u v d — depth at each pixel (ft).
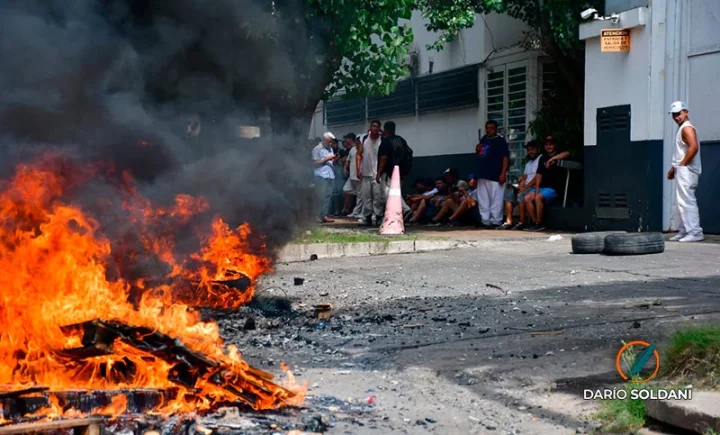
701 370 16.33
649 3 45.29
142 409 14.07
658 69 45.42
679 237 42.73
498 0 52.90
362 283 32.22
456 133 67.46
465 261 38.32
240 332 22.77
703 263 34.63
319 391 17.22
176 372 14.65
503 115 61.21
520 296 28.22
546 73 57.98
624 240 37.65
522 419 15.42
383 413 15.70
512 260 38.01
